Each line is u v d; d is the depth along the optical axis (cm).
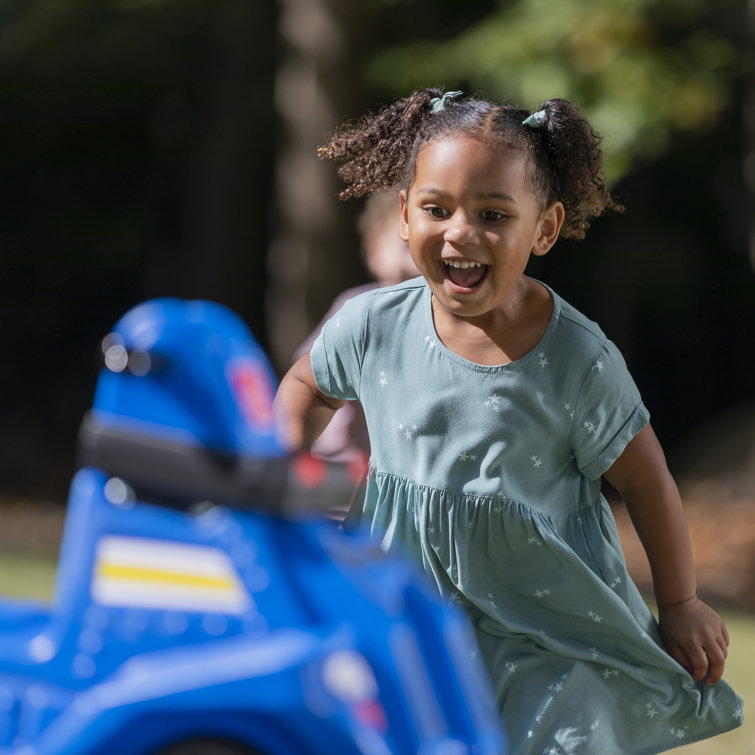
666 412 4225
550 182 625
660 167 3688
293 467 351
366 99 2689
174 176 4244
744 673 1325
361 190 717
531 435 618
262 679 321
